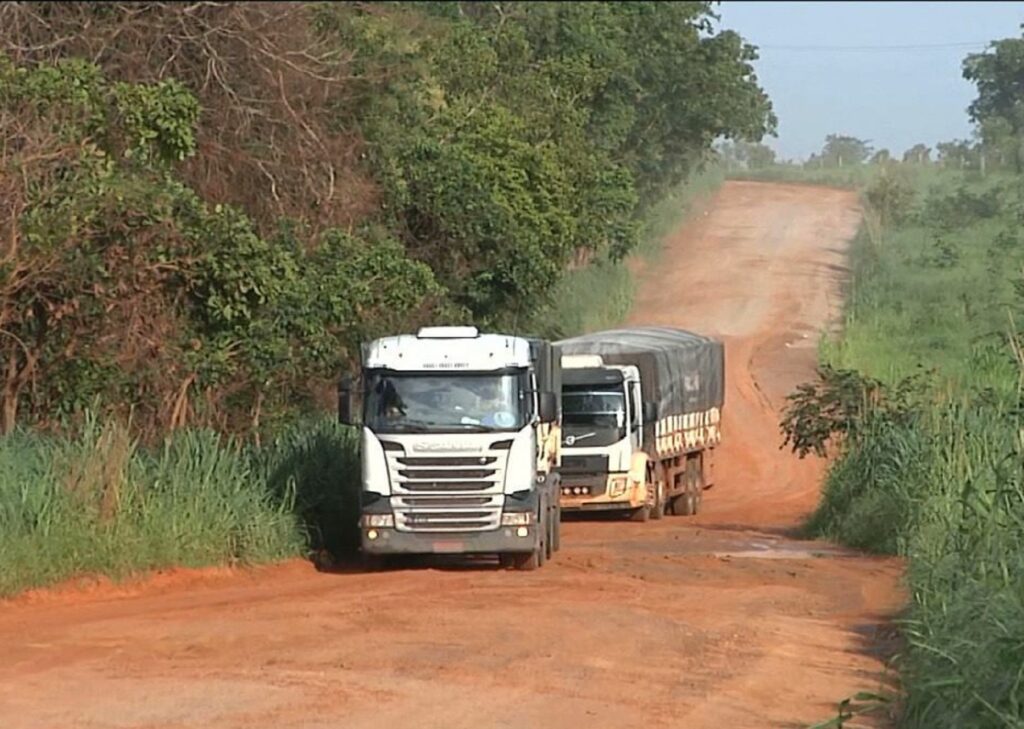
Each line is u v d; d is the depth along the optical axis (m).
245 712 25.56
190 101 51.56
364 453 47.53
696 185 199.62
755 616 37.59
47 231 44.19
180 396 51.69
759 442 110.44
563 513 75.88
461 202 75.56
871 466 60.28
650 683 28.83
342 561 50.59
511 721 25.27
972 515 28.47
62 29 58.88
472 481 47.06
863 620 37.41
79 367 48.78
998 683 21.52
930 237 66.38
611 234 120.62
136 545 41.81
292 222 60.78
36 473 41.97
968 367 52.97
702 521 76.25
